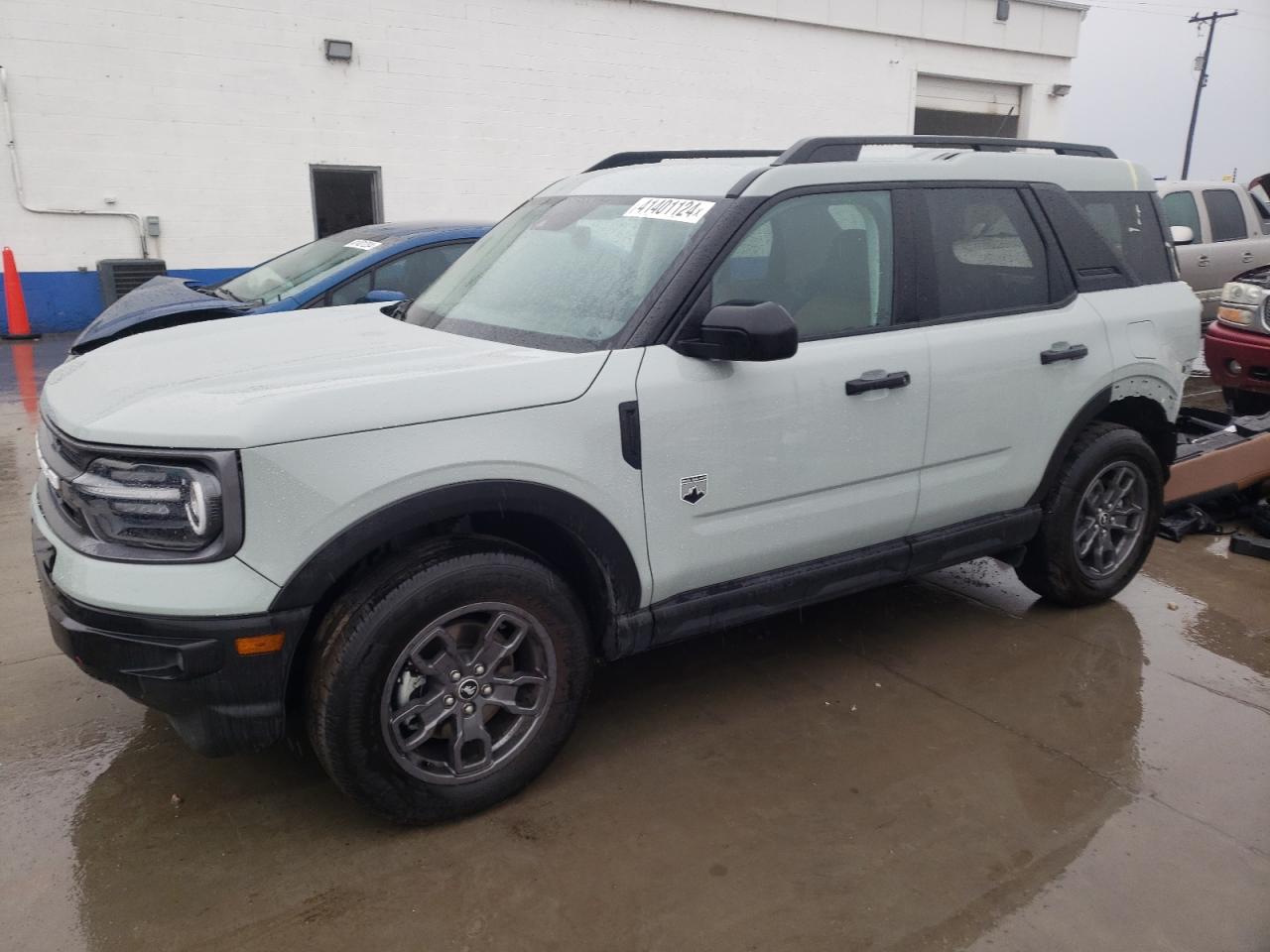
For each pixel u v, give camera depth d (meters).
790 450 3.28
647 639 3.16
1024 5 20.30
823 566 3.52
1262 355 7.00
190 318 5.88
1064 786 3.15
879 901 2.61
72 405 2.78
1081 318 4.09
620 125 15.77
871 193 3.56
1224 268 11.35
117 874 2.66
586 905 2.57
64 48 11.64
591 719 3.53
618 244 3.42
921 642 4.20
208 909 2.53
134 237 12.48
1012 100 21.25
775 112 17.44
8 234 11.80
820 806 3.02
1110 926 2.54
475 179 14.67
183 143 12.52
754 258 3.25
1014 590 4.82
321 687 2.61
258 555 2.46
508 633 2.95
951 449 3.71
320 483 2.50
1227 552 5.37
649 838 2.85
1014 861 2.79
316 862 2.72
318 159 13.41
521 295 3.46
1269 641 4.27
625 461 2.95
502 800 2.98
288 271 6.68
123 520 2.50
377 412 2.58
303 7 12.88
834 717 3.56
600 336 3.08
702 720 3.52
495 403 2.74
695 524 3.14
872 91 18.62
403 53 13.70
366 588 2.65
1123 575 4.53
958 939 2.48
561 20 14.84
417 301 3.91
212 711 2.55
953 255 3.76
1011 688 3.80
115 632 2.47
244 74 12.70
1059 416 4.03
